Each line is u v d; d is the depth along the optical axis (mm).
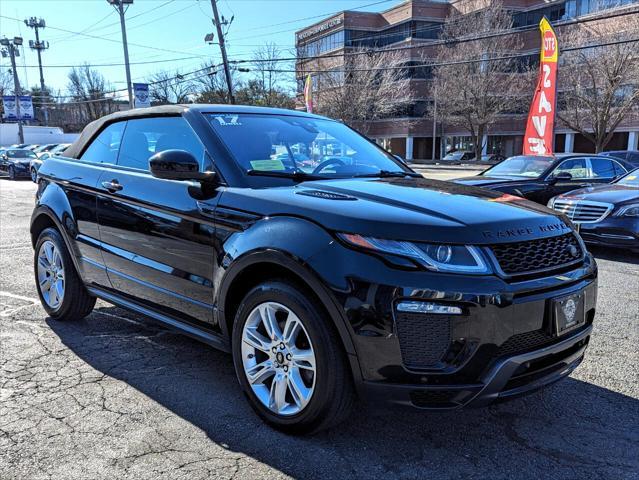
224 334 3201
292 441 2854
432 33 57219
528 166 10680
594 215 7879
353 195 2977
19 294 5629
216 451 2752
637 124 43656
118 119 4363
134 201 3701
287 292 2758
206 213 3193
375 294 2457
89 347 4172
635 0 32969
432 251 2482
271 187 3213
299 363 2783
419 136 58438
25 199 16234
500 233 2605
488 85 45312
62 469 2582
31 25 61125
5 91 69938
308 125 4133
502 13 45219
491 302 2451
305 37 67000
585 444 2887
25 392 3387
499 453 2789
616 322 4875
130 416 3100
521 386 2637
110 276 4016
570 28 35469
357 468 2629
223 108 3857
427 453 2773
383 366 2486
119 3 31516
